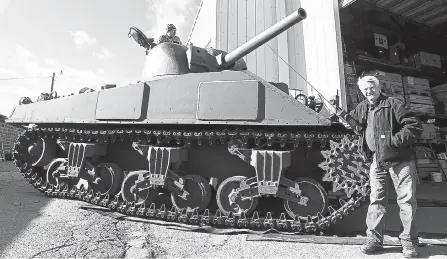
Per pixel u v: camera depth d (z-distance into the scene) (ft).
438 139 48.67
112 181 22.61
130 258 12.78
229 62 24.49
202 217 18.49
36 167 27.66
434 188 38.34
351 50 48.57
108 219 19.26
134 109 20.17
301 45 46.39
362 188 15.83
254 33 46.09
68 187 25.20
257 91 17.66
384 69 48.88
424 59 49.57
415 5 42.68
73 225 17.28
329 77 39.99
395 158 13.16
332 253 13.73
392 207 25.34
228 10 45.96
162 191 21.80
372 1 41.70
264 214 19.80
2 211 19.75
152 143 21.59
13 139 92.79
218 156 21.20
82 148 23.17
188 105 18.98
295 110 16.98
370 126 13.96
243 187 18.15
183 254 13.47
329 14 40.27
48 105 24.45
